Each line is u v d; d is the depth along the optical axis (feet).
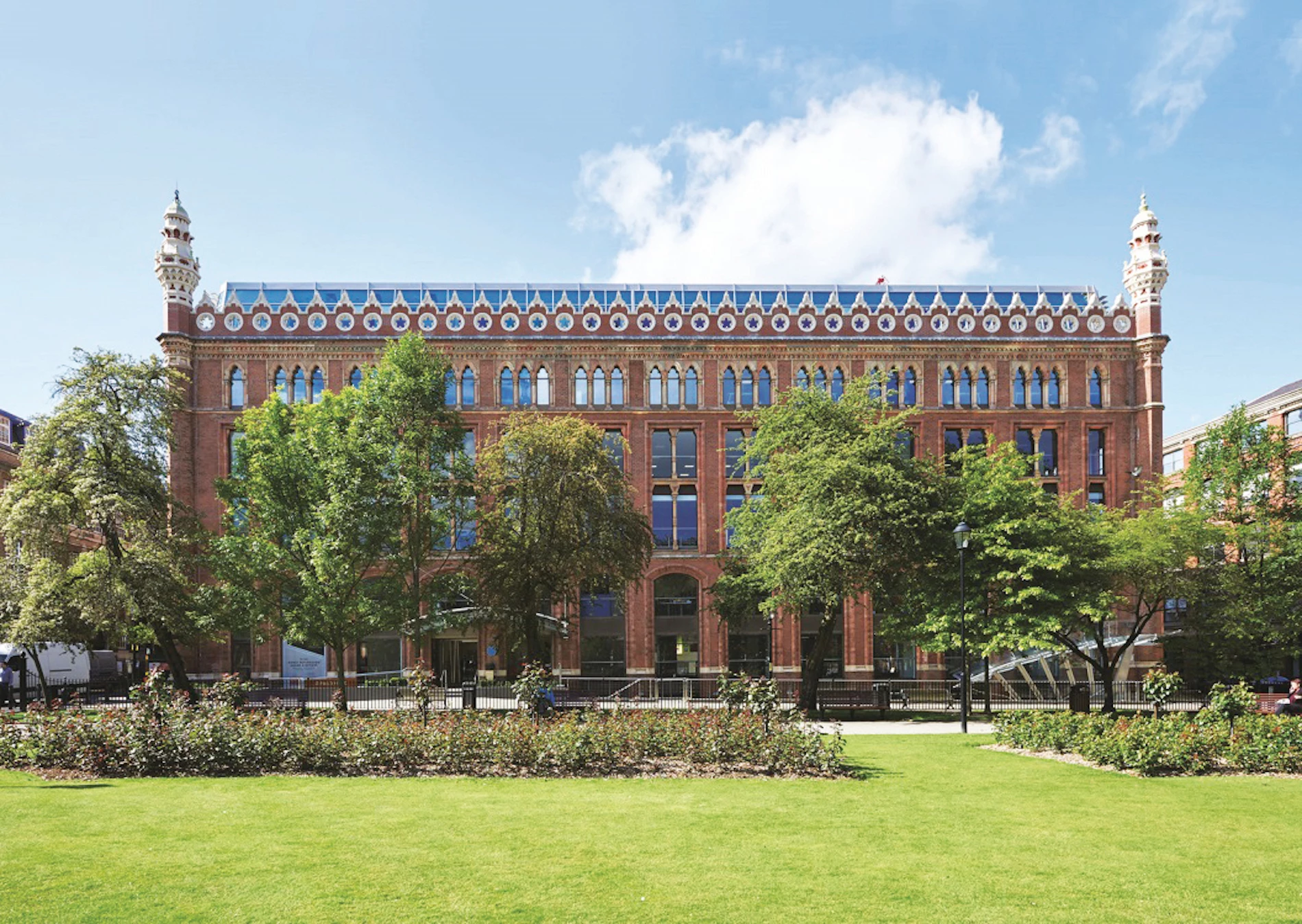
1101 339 171.01
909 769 64.23
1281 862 38.73
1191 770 62.80
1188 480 147.95
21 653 125.80
